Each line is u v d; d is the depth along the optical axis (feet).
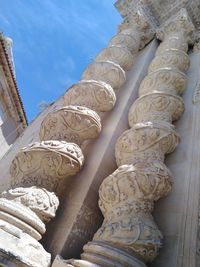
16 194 11.60
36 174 13.09
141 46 28.09
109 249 10.34
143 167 12.76
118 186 12.42
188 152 15.79
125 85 22.24
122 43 25.73
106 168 15.06
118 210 11.87
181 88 20.27
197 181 13.84
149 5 30.96
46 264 10.20
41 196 11.87
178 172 14.94
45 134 15.58
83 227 12.56
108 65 20.84
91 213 13.16
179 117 18.57
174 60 21.95
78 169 13.78
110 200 12.41
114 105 19.84
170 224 12.67
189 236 11.84
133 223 11.19
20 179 13.14
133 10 30.53
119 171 12.76
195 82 21.35
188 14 28.84
